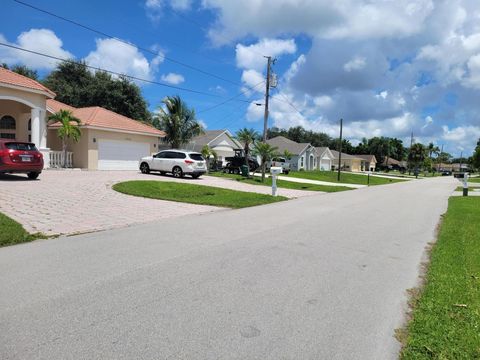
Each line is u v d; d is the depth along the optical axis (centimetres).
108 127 2586
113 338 359
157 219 1055
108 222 961
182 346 350
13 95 2088
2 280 511
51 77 4400
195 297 470
